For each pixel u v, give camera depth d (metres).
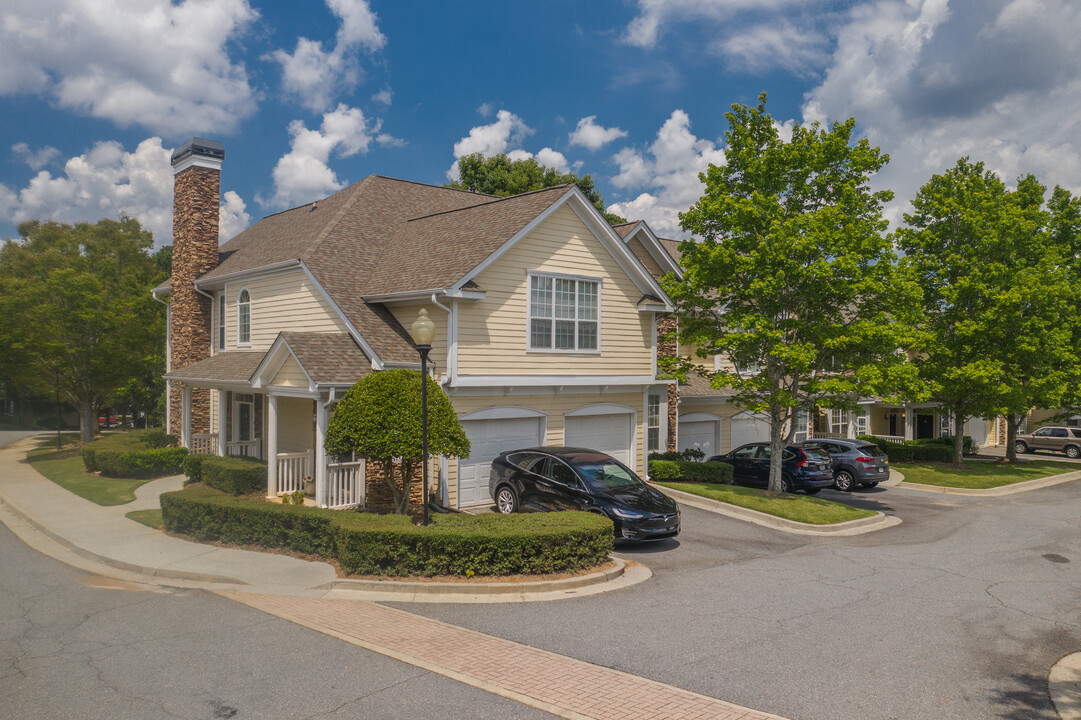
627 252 20.34
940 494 23.98
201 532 13.54
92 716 6.39
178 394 27.16
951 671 7.95
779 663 7.99
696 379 27.50
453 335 16.86
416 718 6.38
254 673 7.38
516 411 18.48
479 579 10.88
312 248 19.73
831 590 11.22
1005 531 17.00
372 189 24.33
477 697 6.84
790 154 18.72
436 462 17.17
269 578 11.04
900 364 19.34
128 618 9.24
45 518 15.84
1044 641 9.07
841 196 19.11
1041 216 28.42
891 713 6.81
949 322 28.77
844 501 21.73
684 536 15.31
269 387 17.50
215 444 24.34
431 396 14.05
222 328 24.78
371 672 7.43
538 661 7.83
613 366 20.45
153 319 35.72
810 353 17.92
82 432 30.91
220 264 25.83
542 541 11.20
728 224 19.17
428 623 9.11
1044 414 47.41
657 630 8.99
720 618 9.58
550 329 18.89
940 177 29.53
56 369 29.69
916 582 11.94
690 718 6.50
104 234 48.19
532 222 17.92
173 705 6.61
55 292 28.80
